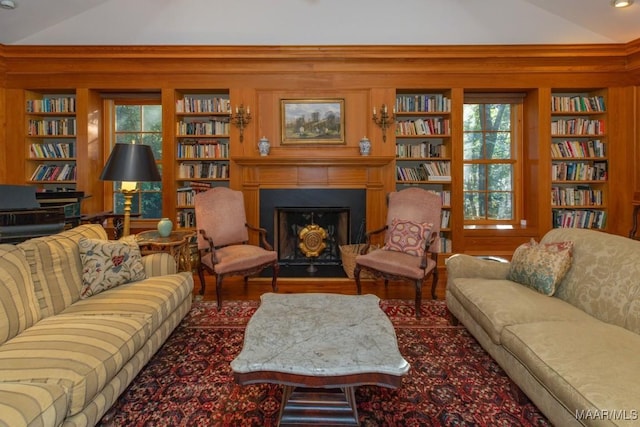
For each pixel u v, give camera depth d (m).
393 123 4.21
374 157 4.05
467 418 1.67
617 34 3.94
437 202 3.43
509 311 1.91
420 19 4.03
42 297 1.88
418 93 4.48
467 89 4.31
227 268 3.06
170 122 4.24
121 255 2.29
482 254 4.35
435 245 3.32
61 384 1.27
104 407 1.48
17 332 1.63
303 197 4.23
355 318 1.79
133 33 4.03
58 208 2.79
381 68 4.15
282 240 4.47
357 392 1.87
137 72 4.16
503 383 1.95
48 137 4.36
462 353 2.28
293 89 4.21
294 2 4.02
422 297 3.39
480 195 4.81
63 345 1.49
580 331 1.62
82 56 4.05
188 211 4.50
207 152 4.37
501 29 4.03
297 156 4.23
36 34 3.98
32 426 1.08
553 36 4.01
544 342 1.55
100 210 4.55
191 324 2.73
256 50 4.02
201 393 1.87
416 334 2.55
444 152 4.46
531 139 4.46
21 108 4.25
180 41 4.06
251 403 1.79
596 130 4.36
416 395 1.85
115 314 1.85
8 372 1.31
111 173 2.81
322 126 4.24
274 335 1.60
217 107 4.31
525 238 4.37
